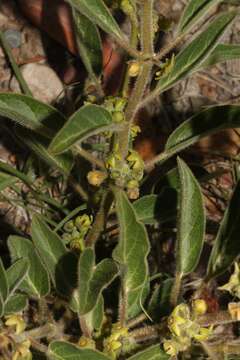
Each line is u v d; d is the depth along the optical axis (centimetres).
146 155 61
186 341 42
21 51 65
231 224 46
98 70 52
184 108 64
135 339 46
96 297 42
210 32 44
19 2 65
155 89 46
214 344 45
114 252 45
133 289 46
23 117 46
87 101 52
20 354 41
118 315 48
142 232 45
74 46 64
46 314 48
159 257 57
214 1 43
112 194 49
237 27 67
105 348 45
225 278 57
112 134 49
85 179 56
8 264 55
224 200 61
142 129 61
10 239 47
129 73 45
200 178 57
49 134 47
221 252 46
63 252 46
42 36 65
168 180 55
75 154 54
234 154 62
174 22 67
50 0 64
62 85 63
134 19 46
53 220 58
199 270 58
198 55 45
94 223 50
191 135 50
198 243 45
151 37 44
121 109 46
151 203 52
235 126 49
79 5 43
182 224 44
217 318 42
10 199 58
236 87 66
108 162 46
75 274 46
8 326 42
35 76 63
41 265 47
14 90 63
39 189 58
